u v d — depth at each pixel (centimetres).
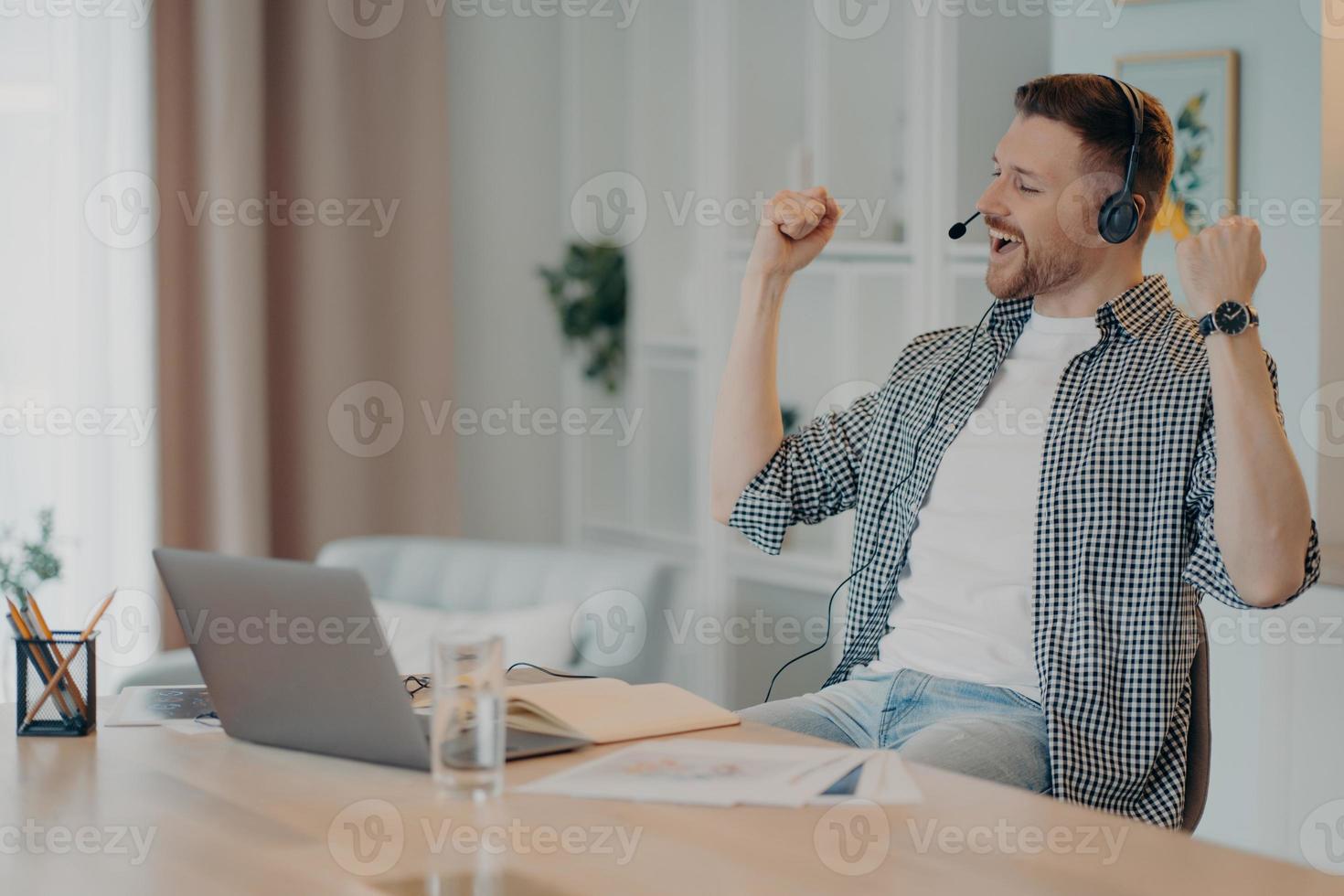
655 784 109
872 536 180
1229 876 89
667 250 380
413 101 347
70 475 307
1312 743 217
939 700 161
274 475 336
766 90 344
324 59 329
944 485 171
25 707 128
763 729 131
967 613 164
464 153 374
